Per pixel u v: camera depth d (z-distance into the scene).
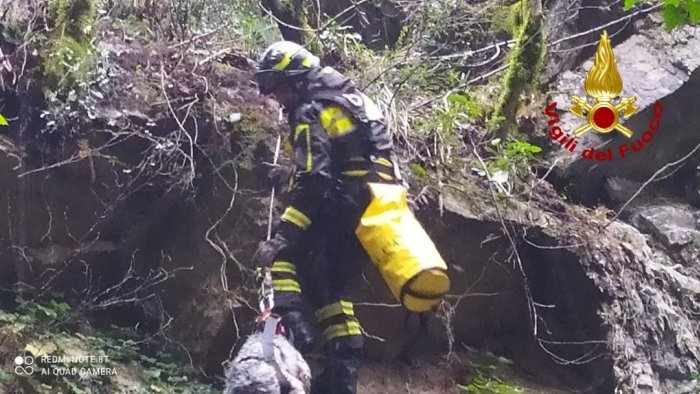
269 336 3.50
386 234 3.87
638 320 5.29
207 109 4.79
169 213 4.83
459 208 5.16
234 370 3.41
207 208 4.75
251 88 5.11
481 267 5.33
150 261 4.84
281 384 3.41
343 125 3.93
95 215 4.71
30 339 4.23
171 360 4.65
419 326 4.86
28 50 4.58
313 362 4.08
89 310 4.66
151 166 4.68
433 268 3.78
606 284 5.30
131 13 5.38
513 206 5.36
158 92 4.77
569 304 5.40
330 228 3.93
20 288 4.53
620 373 5.11
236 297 4.64
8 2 4.64
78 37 4.68
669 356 5.27
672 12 4.08
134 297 4.77
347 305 4.12
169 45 5.14
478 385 5.12
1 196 4.49
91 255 4.74
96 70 4.65
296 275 3.92
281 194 4.63
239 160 4.74
